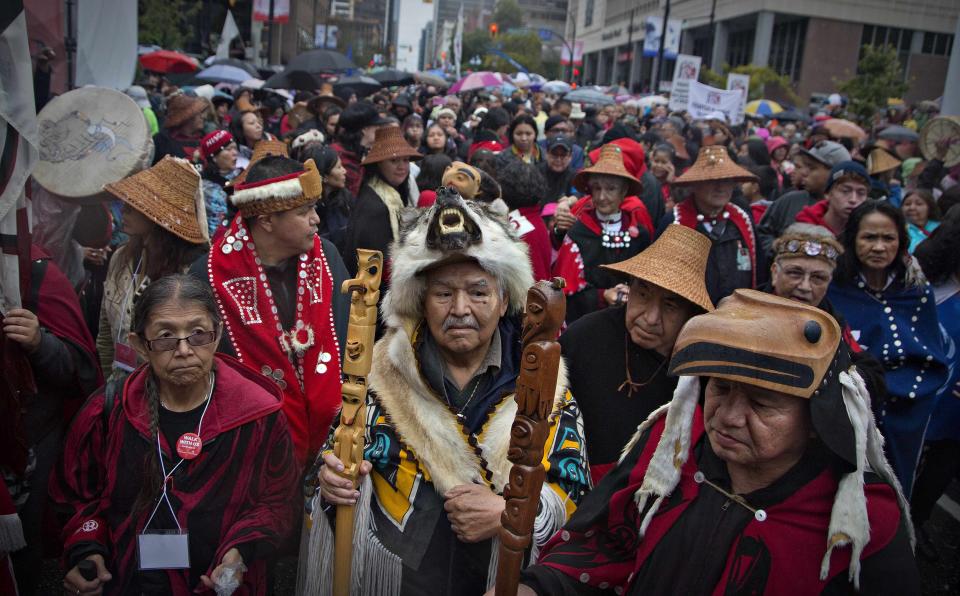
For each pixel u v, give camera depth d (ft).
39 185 12.36
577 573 6.19
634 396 8.78
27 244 8.68
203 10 95.50
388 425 7.08
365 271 6.73
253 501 7.77
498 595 5.72
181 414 7.58
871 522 5.16
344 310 10.39
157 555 7.40
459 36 135.95
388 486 7.03
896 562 5.17
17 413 8.52
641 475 6.15
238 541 7.47
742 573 5.37
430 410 7.06
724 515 5.58
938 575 13.08
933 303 11.84
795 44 164.25
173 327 7.13
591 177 15.12
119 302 10.55
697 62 54.19
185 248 10.57
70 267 13.02
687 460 5.88
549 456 7.11
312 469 7.62
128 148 12.68
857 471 5.18
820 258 9.98
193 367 7.23
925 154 30.01
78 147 12.66
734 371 4.95
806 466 5.41
